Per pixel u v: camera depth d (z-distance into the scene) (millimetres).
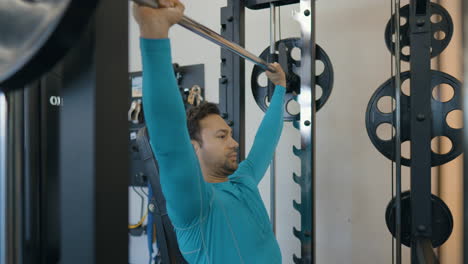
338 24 2057
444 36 1630
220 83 1763
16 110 675
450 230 1477
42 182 716
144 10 674
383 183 1964
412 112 1451
